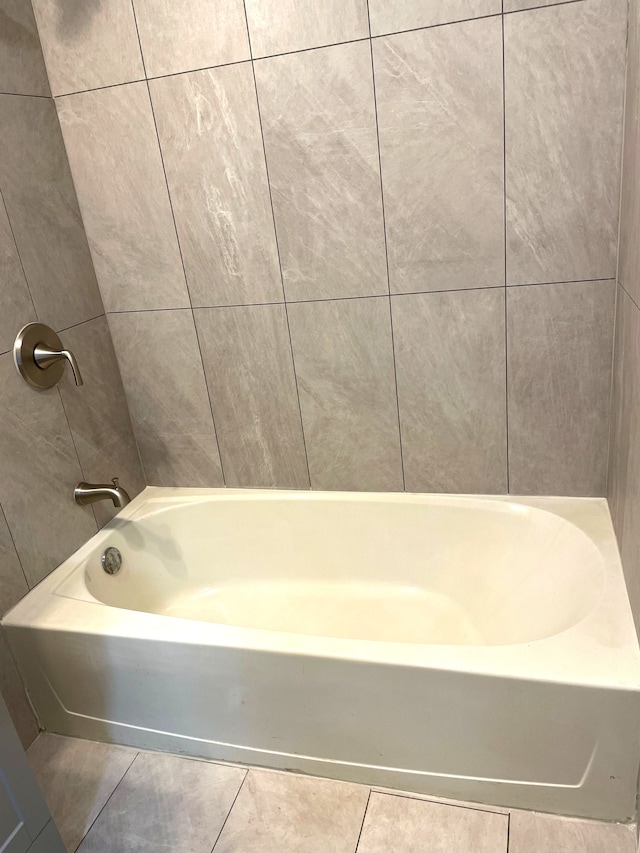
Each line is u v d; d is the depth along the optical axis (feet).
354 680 4.87
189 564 7.55
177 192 6.42
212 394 7.19
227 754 5.65
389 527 6.98
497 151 5.47
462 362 6.24
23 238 6.05
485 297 5.94
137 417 7.59
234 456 7.43
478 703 4.63
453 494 6.78
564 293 5.74
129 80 6.13
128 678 5.61
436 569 6.91
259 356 6.84
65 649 5.70
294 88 5.74
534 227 5.61
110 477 7.25
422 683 4.70
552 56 5.10
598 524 5.89
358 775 5.30
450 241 5.85
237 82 5.86
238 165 6.14
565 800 4.80
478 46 5.22
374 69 5.49
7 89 5.86
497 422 6.37
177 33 5.85
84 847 5.09
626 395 4.97
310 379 6.77
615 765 4.53
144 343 7.18
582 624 4.81
